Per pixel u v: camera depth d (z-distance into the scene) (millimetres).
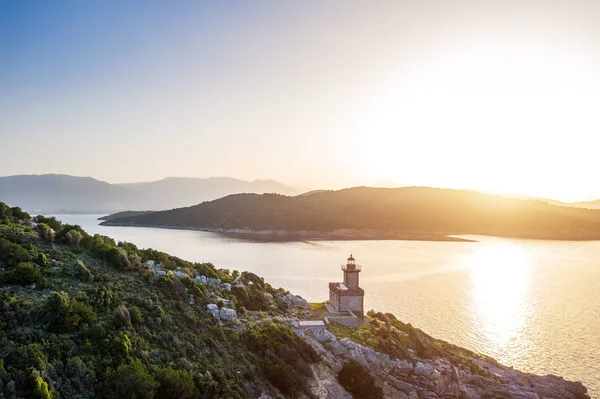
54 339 36812
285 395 48750
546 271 182875
